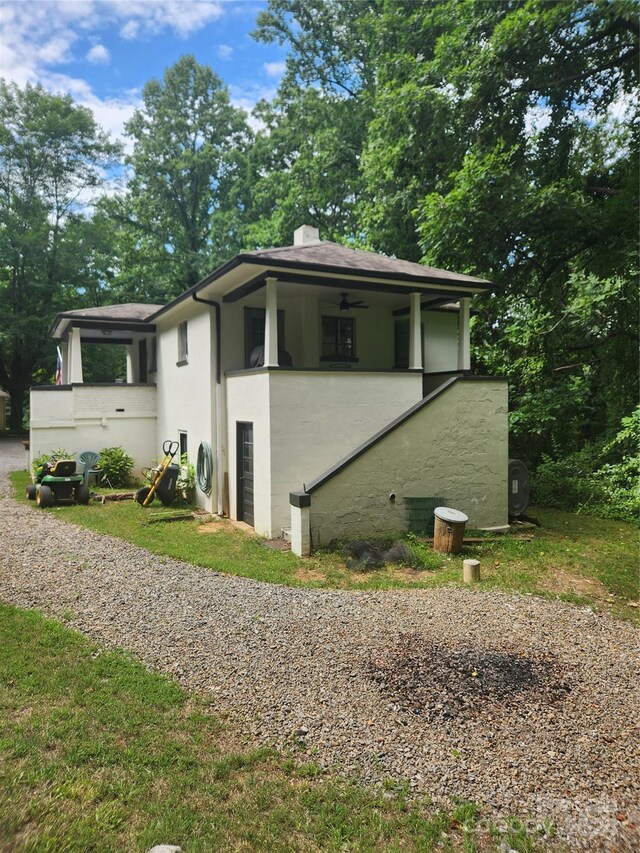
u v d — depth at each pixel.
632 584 6.42
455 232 12.86
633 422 11.20
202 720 3.33
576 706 3.62
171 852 2.27
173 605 5.27
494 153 12.50
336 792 2.75
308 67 25.47
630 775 2.97
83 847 2.31
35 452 12.96
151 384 14.09
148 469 12.91
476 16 12.87
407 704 3.56
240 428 9.53
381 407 9.11
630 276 12.59
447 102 13.45
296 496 7.20
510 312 16.12
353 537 7.73
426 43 17.02
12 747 2.97
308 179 23.94
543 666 4.16
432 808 2.67
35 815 2.48
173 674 3.92
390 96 15.01
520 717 3.46
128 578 6.10
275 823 2.53
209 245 31.11
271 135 27.52
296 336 10.92
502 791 2.80
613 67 13.00
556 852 2.44
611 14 11.28
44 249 27.61
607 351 14.22
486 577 6.50
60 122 27.41
